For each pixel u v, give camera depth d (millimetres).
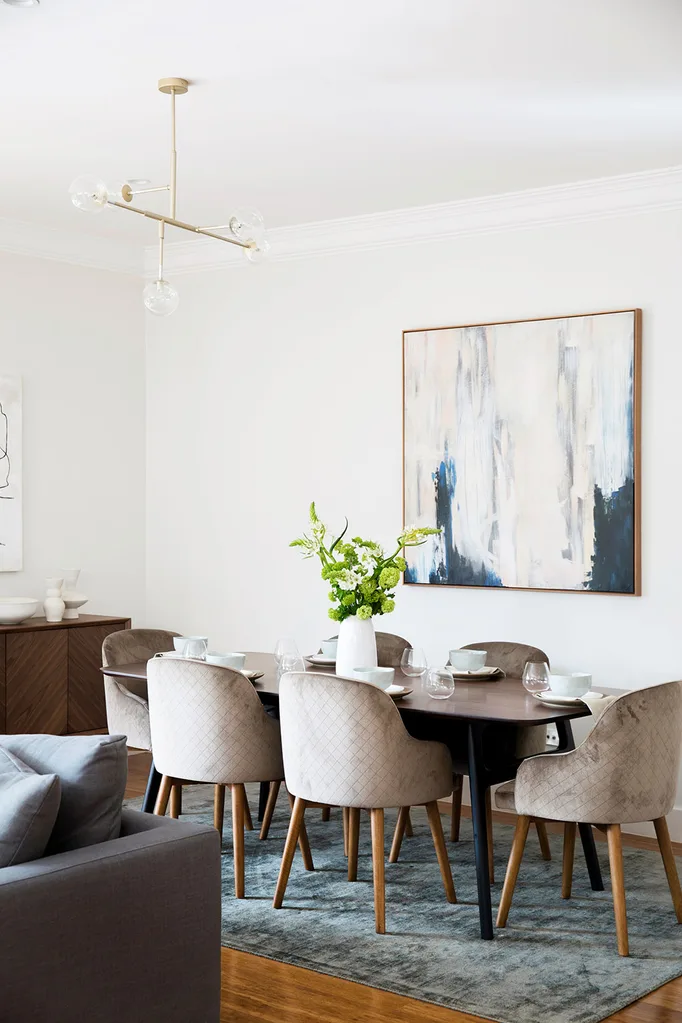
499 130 4445
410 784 3777
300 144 4633
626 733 3572
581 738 5148
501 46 3619
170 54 3674
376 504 5879
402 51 3654
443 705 3871
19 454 6164
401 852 4703
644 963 3537
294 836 4000
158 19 3402
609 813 3605
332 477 6047
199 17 3387
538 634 5355
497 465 5434
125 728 4699
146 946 2596
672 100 4121
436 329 5613
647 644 5043
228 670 4035
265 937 3740
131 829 2836
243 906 4027
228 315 6461
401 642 5129
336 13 3359
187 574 6668
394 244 5785
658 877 4387
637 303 5062
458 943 3695
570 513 5223
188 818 5145
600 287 5164
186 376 6660
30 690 5770
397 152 4734
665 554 4996
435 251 5664
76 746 2764
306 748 3832
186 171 5039
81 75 3859
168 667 4117
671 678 4980
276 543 6277
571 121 4340
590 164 4895
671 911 3992
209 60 3725
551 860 4605
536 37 3549
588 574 5172
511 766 4180
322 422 6082
